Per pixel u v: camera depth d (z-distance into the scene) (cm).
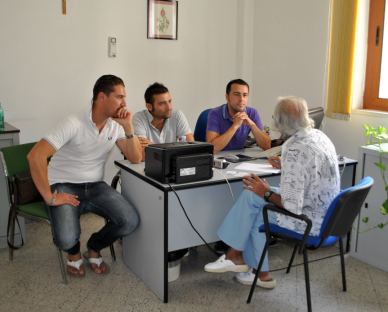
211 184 224
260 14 421
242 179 227
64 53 359
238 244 232
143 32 388
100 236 258
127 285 249
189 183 221
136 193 251
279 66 405
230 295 238
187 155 221
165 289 229
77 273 258
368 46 337
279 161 252
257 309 225
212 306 227
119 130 264
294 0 382
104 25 371
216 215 243
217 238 246
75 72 366
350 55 327
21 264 274
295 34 385
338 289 245
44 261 279
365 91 343
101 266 264
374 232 272
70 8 355
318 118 319
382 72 332
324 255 291
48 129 364
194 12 411
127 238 269
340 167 267
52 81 358
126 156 265
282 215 215
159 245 229
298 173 196
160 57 402
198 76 423
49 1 346
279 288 246
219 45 429
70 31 358
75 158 256
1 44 336
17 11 337
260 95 432
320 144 203
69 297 235
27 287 245
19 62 344
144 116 298
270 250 299
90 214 364
